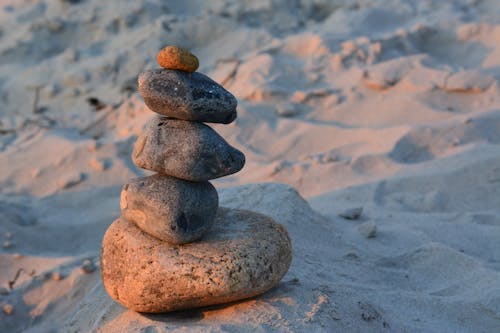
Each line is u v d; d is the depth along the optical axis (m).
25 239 1.35
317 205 1.35
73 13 2.13
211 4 2.14
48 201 1.49
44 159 1.60
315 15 2.13
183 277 0.87
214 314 0.89
